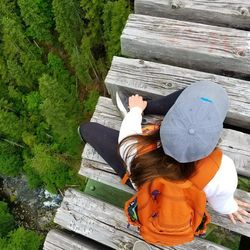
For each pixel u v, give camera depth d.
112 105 1.63
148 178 0.88
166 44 1.58
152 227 1.00
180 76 1.56
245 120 1.49
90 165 1.56
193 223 0.98
